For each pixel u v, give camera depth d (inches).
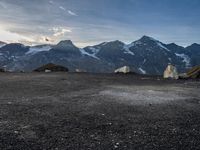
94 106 593.6
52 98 692.1
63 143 346.6
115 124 444.5
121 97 740.0
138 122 461.4
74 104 611.8
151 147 339.0
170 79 1551.4
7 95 727.1
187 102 685.3
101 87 991.6
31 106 572.7
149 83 1230.3
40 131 394.3
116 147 336.8
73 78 1386.6
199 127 438.6
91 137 373.7
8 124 424.5
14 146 331.9
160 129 420.5
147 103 651.5
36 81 1153.4
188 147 341.1
